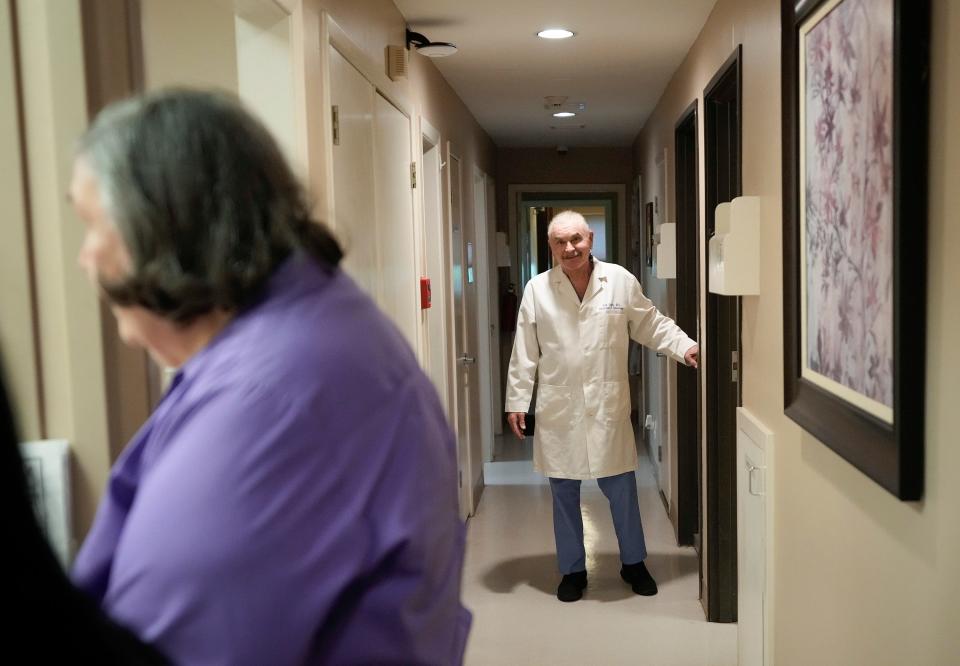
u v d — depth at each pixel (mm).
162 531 672
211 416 707
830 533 1689
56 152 1134
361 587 745
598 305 3365
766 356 2256
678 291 4055
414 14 3301
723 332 3164
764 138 2238
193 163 725
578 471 3357
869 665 1455
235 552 667
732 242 2326
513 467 5906
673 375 4332
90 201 751
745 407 2576
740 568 2633
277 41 1863
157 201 718
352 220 2410
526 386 3502
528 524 4508
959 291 1080
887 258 1255
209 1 1773
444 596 831
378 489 756
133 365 1252
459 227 4922
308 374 731
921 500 1216
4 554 446
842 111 1485
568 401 3371
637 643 3016
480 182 6277
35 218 1142
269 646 671
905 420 1200
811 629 1849
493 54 3963
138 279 729
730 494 3160
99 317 1163
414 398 826
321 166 2102
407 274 3314
